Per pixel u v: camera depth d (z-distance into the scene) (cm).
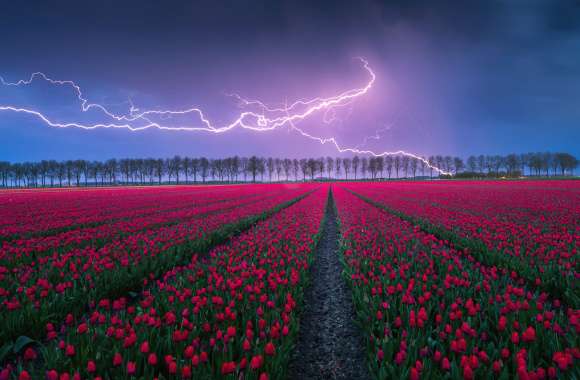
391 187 5366
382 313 428
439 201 2392
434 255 722
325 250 1106
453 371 277
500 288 520
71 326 405
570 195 2823
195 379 274
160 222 1451
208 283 545
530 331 310
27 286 540
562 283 533
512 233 924
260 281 552
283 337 371
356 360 422
